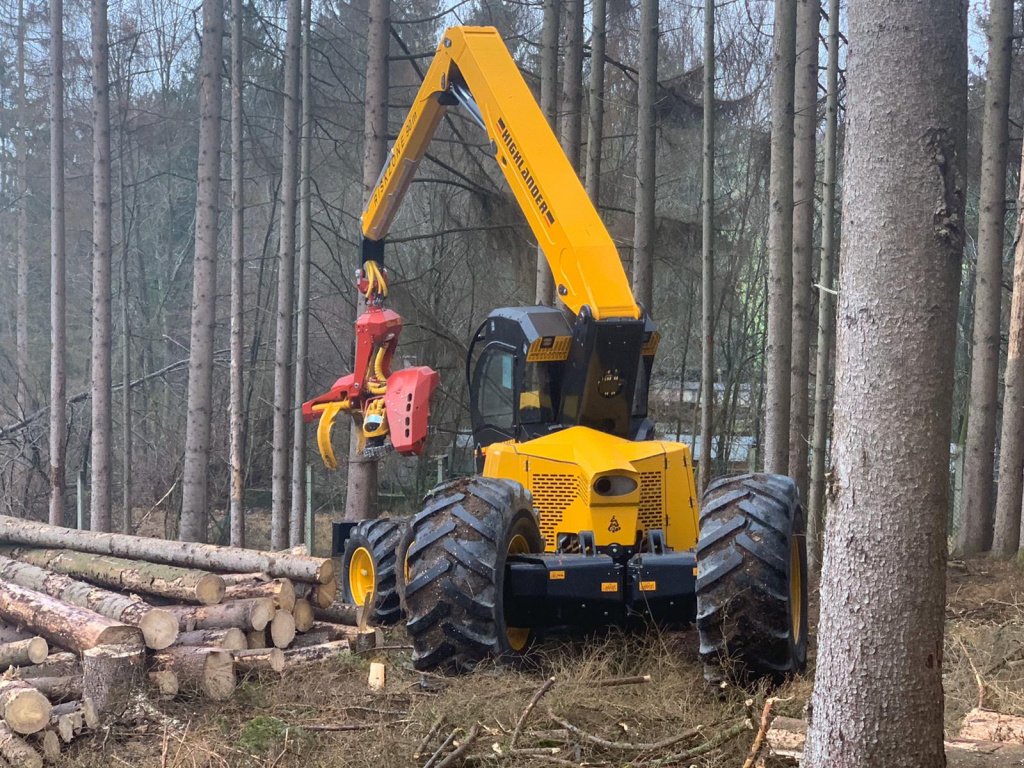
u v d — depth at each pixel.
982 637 6.77
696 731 4.24
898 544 2.97
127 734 5.12
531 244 13.65
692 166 19.77
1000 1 12.57
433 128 8.38
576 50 11.95
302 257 13.93
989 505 13.46
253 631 6.37
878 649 2.99
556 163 6.75
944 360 2.95
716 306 21.86
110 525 14.23
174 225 24.95
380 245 9.18
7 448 21.44
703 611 5.23
